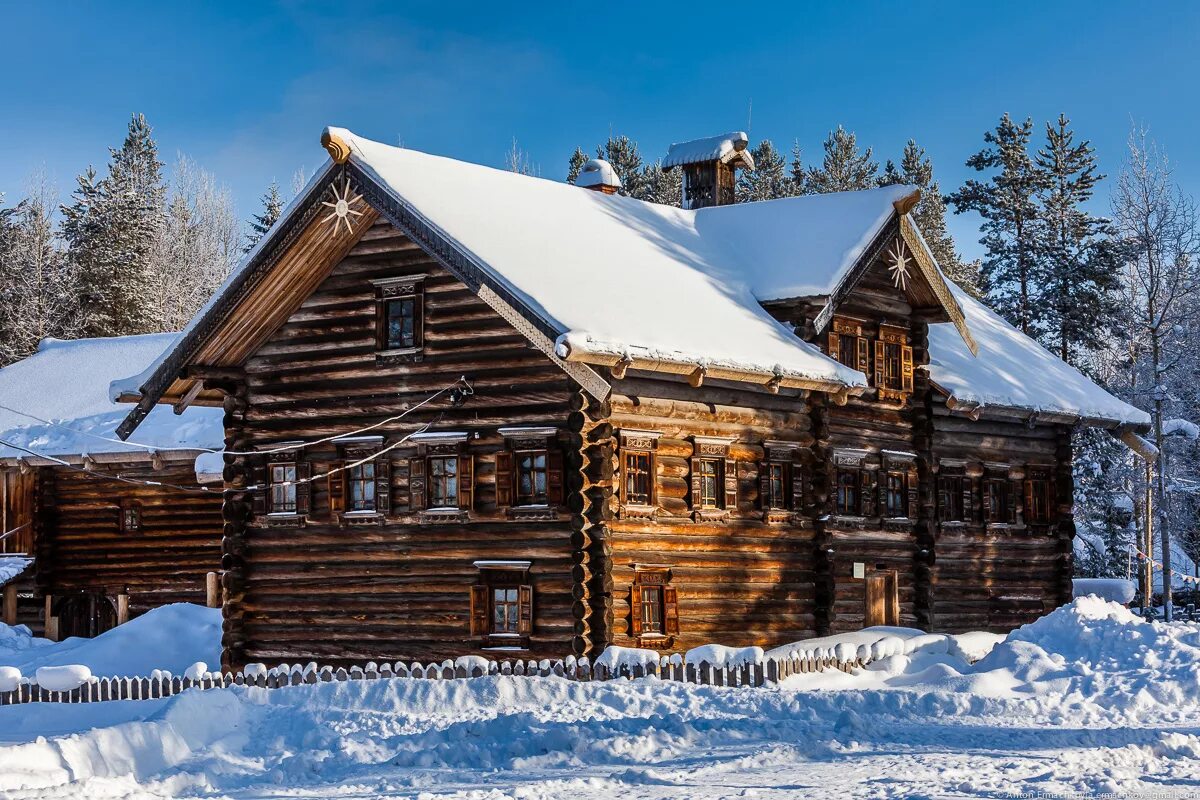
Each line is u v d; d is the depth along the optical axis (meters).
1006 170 59.53
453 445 25.27
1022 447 34.81
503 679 20.08
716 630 26.00
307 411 27.12
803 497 28.28
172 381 26.83
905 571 31.34
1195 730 16.34
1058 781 12.04
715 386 26.44
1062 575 35.53
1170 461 51.12
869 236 29.39
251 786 13.88
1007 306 58.34
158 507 35.72
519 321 23.30
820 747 14.61
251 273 25.75
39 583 36.25
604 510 23.94
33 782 13.20
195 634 30.91
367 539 26.20
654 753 14.70
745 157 35.97
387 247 26.52
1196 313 52.94
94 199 71.25
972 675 20.72
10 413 39.22
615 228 29.33
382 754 15.38
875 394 30.56
